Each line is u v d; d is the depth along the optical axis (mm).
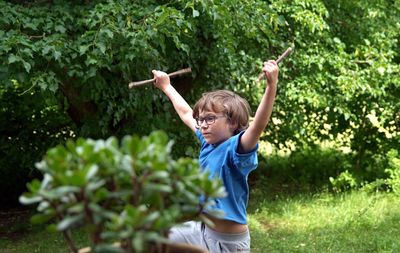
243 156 3518
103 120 6969
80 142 2098
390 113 8719
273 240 6625
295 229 7133
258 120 3414
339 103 8156
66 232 2281
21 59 5551
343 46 8047
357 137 9117
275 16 6664
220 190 2229
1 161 8383
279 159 10094
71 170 2031
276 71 3365
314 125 9016
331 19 8445
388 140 8984
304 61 7883
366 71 8023
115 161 2039
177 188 2121
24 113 8289
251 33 6688
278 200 8297
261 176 9414
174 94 4348
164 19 5613
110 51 6008
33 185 2033
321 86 8250
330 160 9680
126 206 2074
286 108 8430
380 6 8391
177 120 7629
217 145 3785
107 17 5953
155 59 6371
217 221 3637
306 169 9602
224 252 3654
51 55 5941
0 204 8555
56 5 6461
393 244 6250
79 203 1981
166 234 2232
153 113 7395
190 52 7277
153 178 2053
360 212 7297
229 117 3762
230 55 7289
